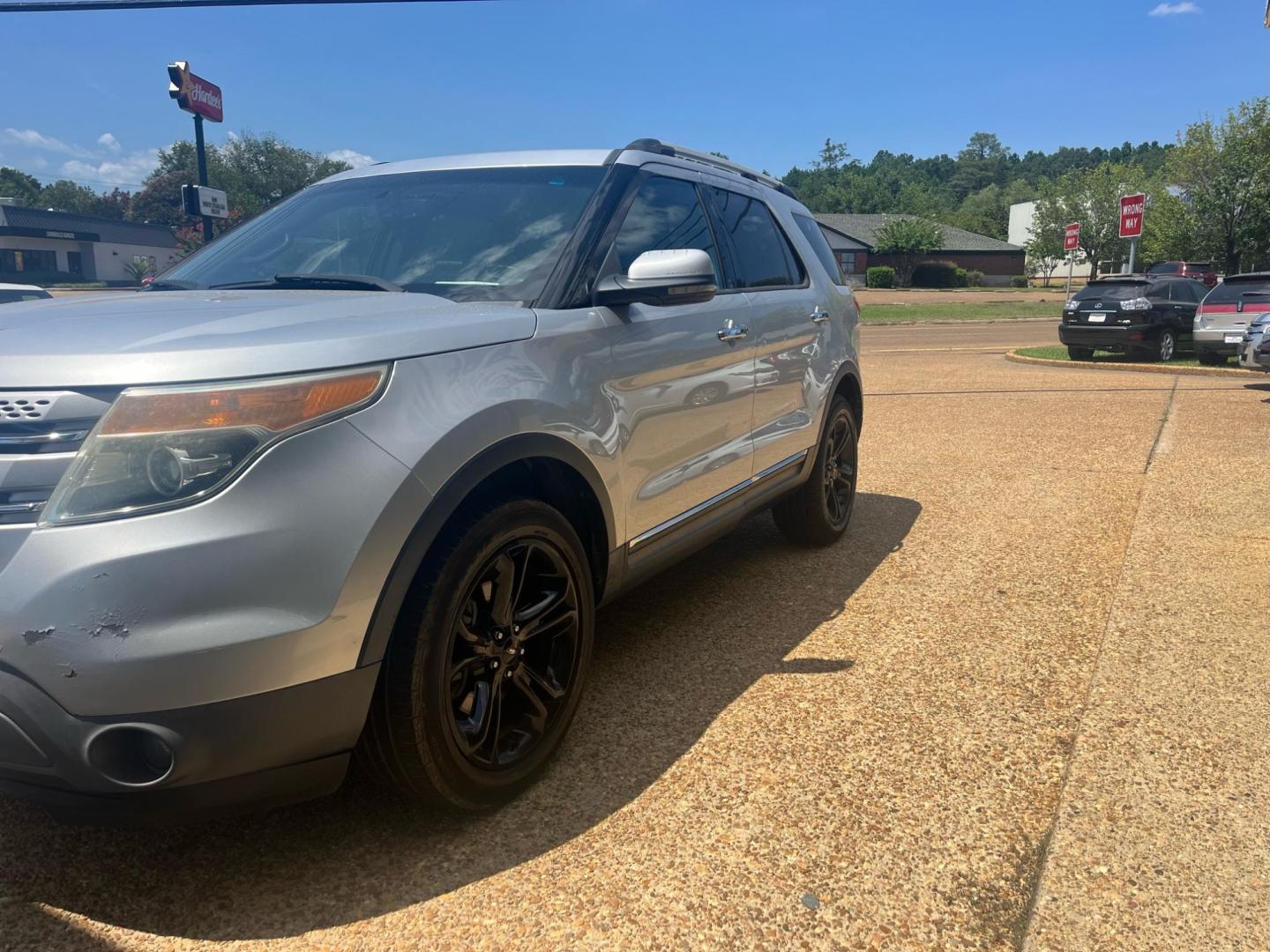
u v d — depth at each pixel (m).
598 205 3.17
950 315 32.81
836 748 2.90
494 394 2.42
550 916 2.15
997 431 8.76
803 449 4.58
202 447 1.93
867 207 113.44
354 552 2.05
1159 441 8.02
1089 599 4.21
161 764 1.96
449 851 2.40
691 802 2.61
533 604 2.67
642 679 3.43
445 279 2.96
